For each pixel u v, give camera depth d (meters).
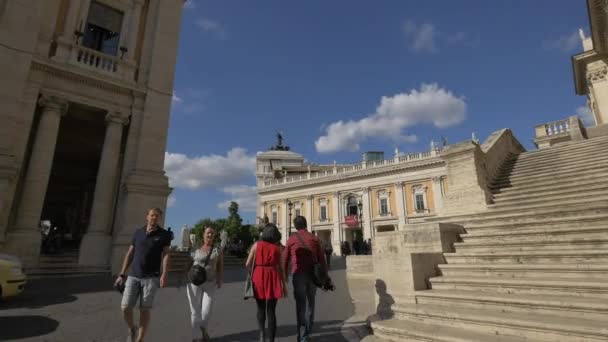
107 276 10.88
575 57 21.77
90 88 13.19
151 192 13.16
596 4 15.40
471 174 9.38
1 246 10.07
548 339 3.64
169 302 7.36
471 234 6.76
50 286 8.57
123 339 4.71
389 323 4.74
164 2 15.54
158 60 14.73
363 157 51.19
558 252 5.20
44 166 11.73
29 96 11.66
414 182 42.47
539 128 23.06
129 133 13.73
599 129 15.10
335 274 14.45
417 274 5.42
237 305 7.18
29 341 4.46
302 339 4.29
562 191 7.74
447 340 3.92
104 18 14.52
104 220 12.53
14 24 11.26
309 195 50.06
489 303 4.54
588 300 3.98
